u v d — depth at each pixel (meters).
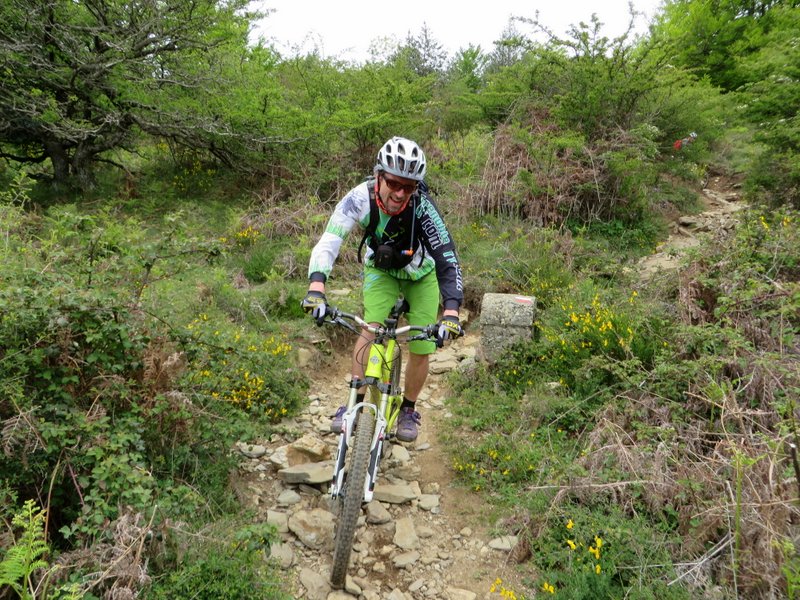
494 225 7.70
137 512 2.36
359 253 3.54
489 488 3.56
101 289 3.02
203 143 9.58
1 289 2.81
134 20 8.36
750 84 7.94
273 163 9.30
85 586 2.19
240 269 6.62
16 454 2.48
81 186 9.07
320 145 9.33
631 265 6.50
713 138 11.48
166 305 3.69
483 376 4.73
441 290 3.18
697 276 4.47
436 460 3.94
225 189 9.62
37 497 2.55
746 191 8.11
